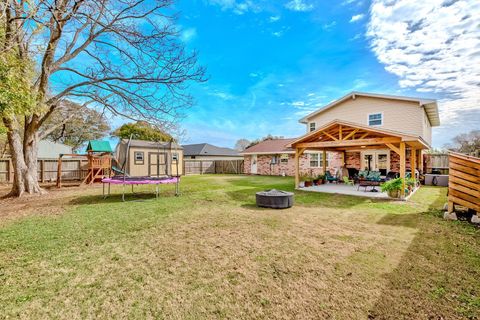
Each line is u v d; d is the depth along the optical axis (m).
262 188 11.91
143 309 2.38
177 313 2.32
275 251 3.80
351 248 3.90
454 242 4.10
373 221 5.62
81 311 2.35
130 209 7.05
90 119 18.78
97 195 10.12
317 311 2.33
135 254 3.73
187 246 4.05
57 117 16.22
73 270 3.20
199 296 2.60
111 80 8.98
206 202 8.18
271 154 22.20
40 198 9.36
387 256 3.56
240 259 3.52
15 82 5.86
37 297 2.59
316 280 2.90
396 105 14.48
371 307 2.38
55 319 2.24
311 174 19.11
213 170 26.80
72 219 5.89
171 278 2.99
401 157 8.60
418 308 2.35
